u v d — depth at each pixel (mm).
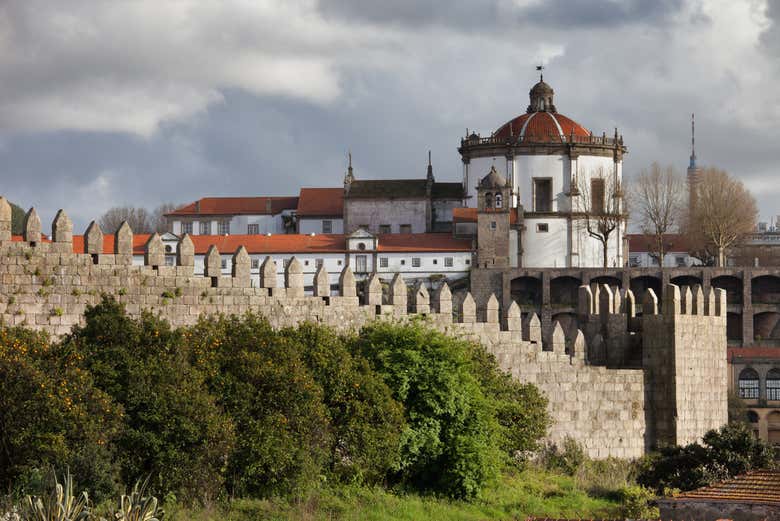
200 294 92625
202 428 78625
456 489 94375
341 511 84062
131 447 77000
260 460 81750
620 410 116250
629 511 92500
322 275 99250
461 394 95500
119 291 89062
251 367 84125
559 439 112500
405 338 96688
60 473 71688
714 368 122375
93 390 76188
